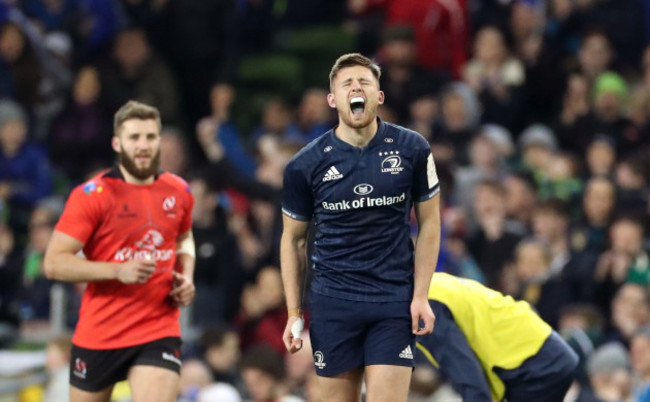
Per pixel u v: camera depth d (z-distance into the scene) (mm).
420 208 19453
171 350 22172
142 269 21281
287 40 53844
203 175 39531
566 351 22719
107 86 49500
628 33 52594
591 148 44312
